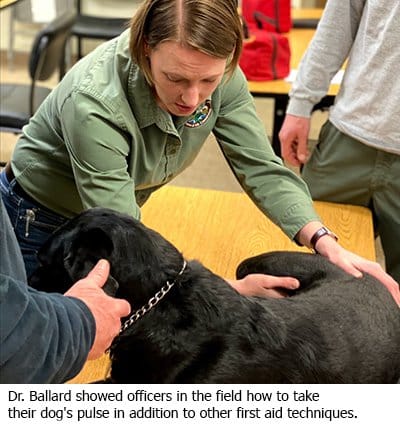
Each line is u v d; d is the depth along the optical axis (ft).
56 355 3.31
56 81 16.14
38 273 4.40
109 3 15.67
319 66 7.39
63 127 4.99
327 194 7.68
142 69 4.74
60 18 10.80
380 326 5.11
